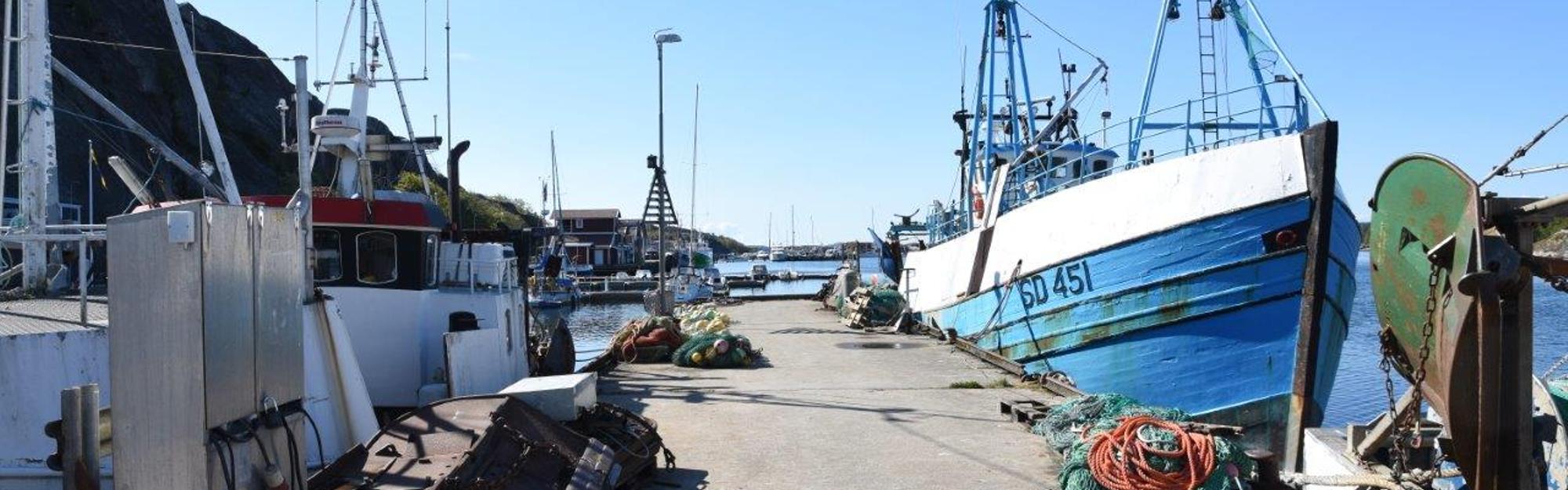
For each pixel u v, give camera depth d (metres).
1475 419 5.09
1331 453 7.49
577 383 7.06
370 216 10.30
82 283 6.16
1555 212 4.71
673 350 14.68
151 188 21.02
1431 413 7.84
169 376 3.91
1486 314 4.81
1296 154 10.82
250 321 4.21
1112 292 12.35
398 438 5.93
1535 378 6.72
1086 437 6.62
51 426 4.62
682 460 7.98
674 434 9.00
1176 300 11.63
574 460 6.14
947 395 11.15
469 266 11.52
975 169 18.31
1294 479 6.59
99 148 32.25
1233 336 11.23
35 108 7.98
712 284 51.44
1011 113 18.19
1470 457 5.12
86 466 4.56
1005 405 9.85
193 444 3.90
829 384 12.09
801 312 27.53
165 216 3.89
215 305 3.96
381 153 13.48
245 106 52.06
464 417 6.08
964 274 17.09
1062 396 11.01
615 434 7.03
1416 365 5.64
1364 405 19.03
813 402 10.69
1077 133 18.55
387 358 10.41
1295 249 10.76
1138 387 12.06
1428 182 5.19
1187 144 12.33
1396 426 5.98
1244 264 11.09
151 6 47.44
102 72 40.75
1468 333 4.94
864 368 13.59
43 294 8.45
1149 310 11.89
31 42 7.95
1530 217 4.85
